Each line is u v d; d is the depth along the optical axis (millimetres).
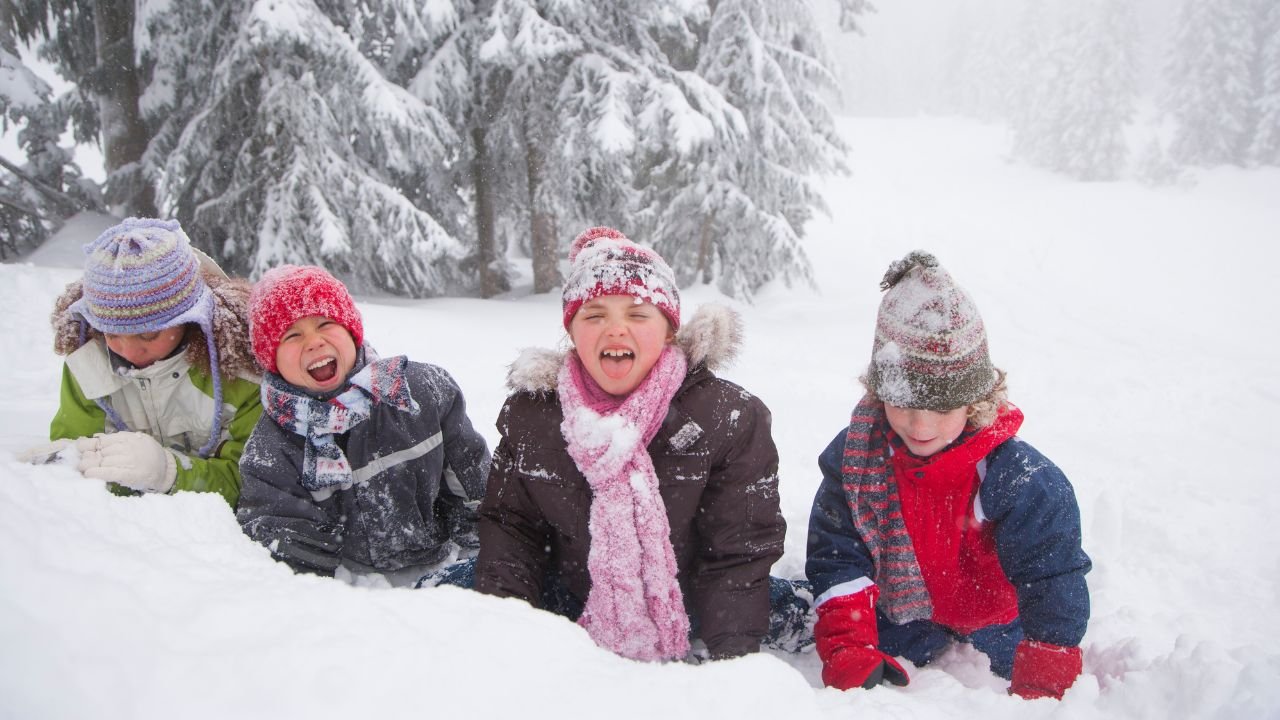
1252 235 25234
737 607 1863
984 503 1878
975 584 2012
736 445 1912
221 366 2191
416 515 2307
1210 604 2658
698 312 1974
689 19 13070
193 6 10289
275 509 1998
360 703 884
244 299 2246
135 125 11477
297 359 2025
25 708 788
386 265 10469
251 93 9867
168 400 2166
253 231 10297
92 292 1974
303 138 9547
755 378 6973
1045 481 1813
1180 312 15641
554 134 12328
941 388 1727
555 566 2127
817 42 15000
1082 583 1779
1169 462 4742
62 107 12172
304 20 8703
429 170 12031
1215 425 5906
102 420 2174
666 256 14867
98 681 827
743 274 14672
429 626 1076
